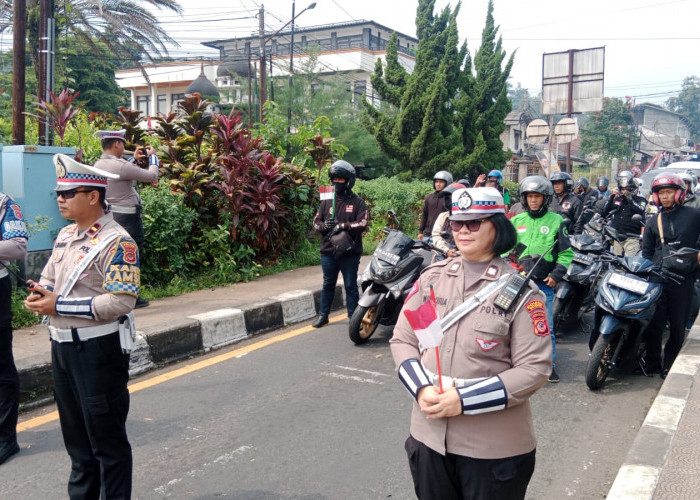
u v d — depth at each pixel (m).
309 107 26.41
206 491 3.63
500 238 2.26
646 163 60.22
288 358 6.15
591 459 4.16
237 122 9.41
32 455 4.05
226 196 8.66
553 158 22.23
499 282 2.24
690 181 8.11
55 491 3.61
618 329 5.45
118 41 25.77
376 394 5.20
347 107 26.19
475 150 22.05
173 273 8.28
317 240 11.48
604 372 5.54
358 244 7.05
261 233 9.35
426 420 2.28
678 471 3.53
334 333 7.14
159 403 4.94
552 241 5.24
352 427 4.53
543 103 23.59
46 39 10.98
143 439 4.29
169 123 9.57
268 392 5.21
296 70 29.31
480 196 2.25
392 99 23.11
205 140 9.71
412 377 2.23
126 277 2.99
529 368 2.13
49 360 5.05
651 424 4.18
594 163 53.28
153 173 6.86
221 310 6.81
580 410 5.05
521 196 5.32
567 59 22.89
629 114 54.94
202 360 6.06
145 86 47.31
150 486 3.67
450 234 6.41
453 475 2.27
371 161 24.66
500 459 2.18
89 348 2.98
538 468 4.02
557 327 6.73
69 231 3.19
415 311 2.13
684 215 5.57
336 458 4.05
